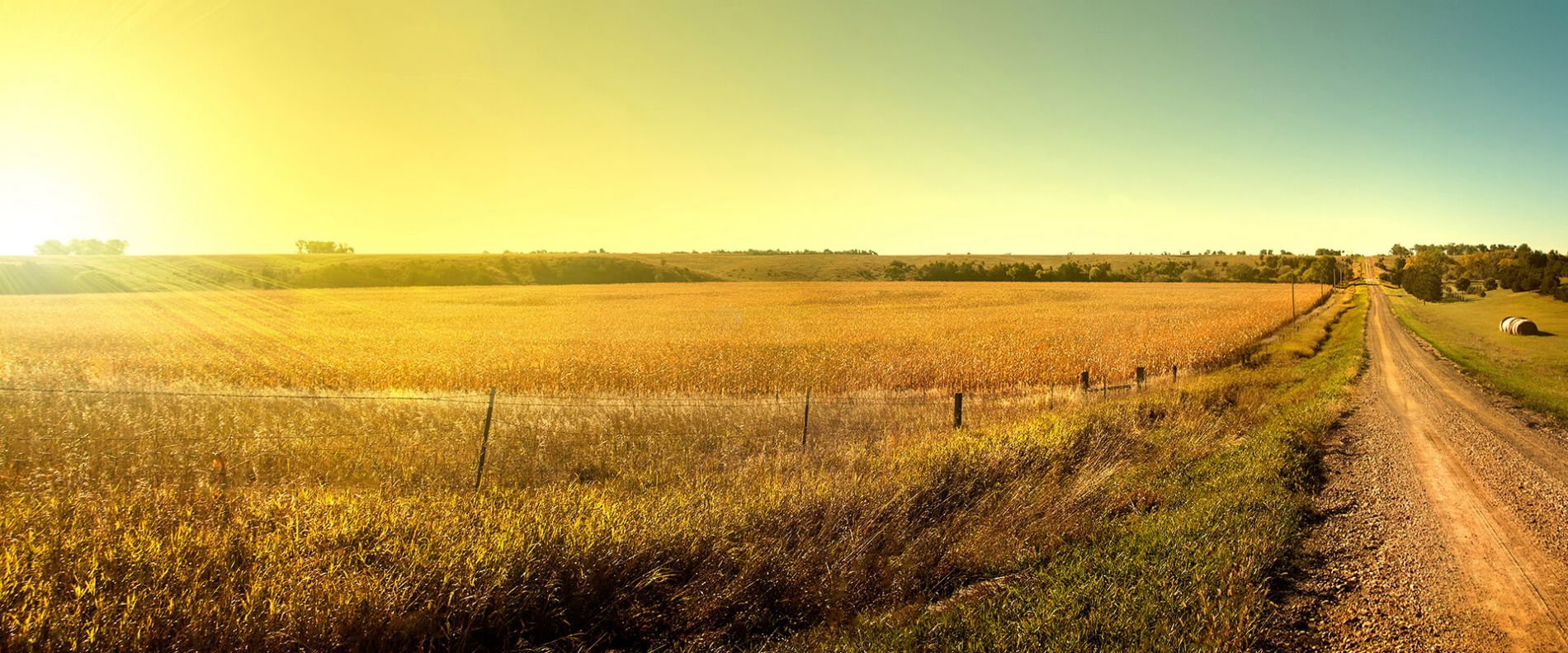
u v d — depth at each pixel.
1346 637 4.47
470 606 4.38
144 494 6.07
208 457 7.96
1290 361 24.84
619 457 8.97
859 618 4.73
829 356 22.14
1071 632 4.28
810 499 6.37
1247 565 5.18
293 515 5.29
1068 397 14.34
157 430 9.03
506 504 6.04
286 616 4.03
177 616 3.96
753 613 4.89
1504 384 17.02
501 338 29.62
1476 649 4.36
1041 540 5.99
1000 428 10.14
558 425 10.08
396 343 26.95
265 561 4.61
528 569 4.68
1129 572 5.10
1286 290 84.12
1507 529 6.57
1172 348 24.44
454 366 18.97
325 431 9.57
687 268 129.25
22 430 8.95
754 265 143.12
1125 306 55.56
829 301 62.59
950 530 6.30
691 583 5.06
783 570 5.22
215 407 10.87
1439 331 36.53
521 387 16.45
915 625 4.49
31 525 5.13
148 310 48.66
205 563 4.48
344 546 4.86
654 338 29.58
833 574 5.30
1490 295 73.19
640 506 5.98
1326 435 10.84
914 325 37.06
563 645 4.57
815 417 11.16
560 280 106.44
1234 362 24.11
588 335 31.52
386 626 4.18
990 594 5.03
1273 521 6.30
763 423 10.70
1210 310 50.59
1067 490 7.34
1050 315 46.03
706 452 9.38
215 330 33.78
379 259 111.19
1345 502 7.37
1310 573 5.48
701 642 4.61
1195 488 7.49
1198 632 4.23
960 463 7.87
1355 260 182.50
